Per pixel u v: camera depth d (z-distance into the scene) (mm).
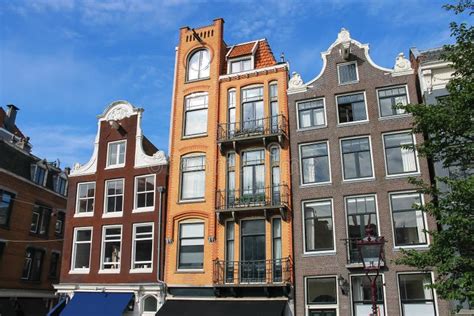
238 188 22984
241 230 22453
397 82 22047
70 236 25766
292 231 21469
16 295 30547
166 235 23734
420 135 20891
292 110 23375
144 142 27734
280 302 20500
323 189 21484
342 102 22828
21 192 32156
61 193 36656
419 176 20312
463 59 13656
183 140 25125
